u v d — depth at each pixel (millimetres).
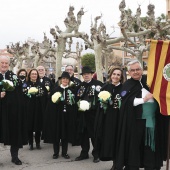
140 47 14641
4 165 6059
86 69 6379
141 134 4324
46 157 6664
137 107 4309
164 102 4184
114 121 4977
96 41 13211
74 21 15156
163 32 13016
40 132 7480
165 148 4465
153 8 12875
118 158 4363
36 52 21719
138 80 4516
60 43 15508
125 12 12938
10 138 5895
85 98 6293
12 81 5879
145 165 4324
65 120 6438
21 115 6000
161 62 4246
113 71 5359
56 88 6605
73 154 6922
